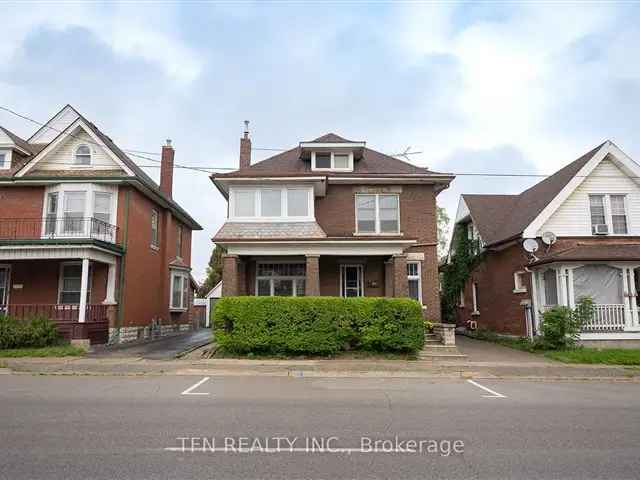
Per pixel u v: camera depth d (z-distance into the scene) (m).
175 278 27.00
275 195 19.22
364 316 14.84
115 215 20.39
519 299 20.00
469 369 13.26
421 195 20.39
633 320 17.05
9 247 17.62
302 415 7.57
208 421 7.11
